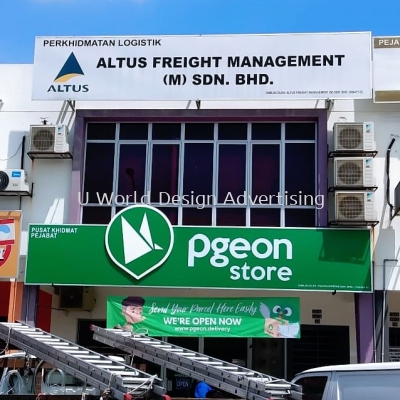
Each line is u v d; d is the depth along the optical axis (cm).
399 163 1498
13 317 1463
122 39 1521
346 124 1468
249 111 1526
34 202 1531
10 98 1584
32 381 1041
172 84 1498
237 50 1498
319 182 1486
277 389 813
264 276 1424
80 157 1538
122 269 1444
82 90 1509
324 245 1427
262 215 1508
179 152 1546
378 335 1412
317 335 1684
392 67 1497
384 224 1473
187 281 1432
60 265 1453
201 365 897
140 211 1467
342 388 791
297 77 1478
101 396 820
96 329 1080
